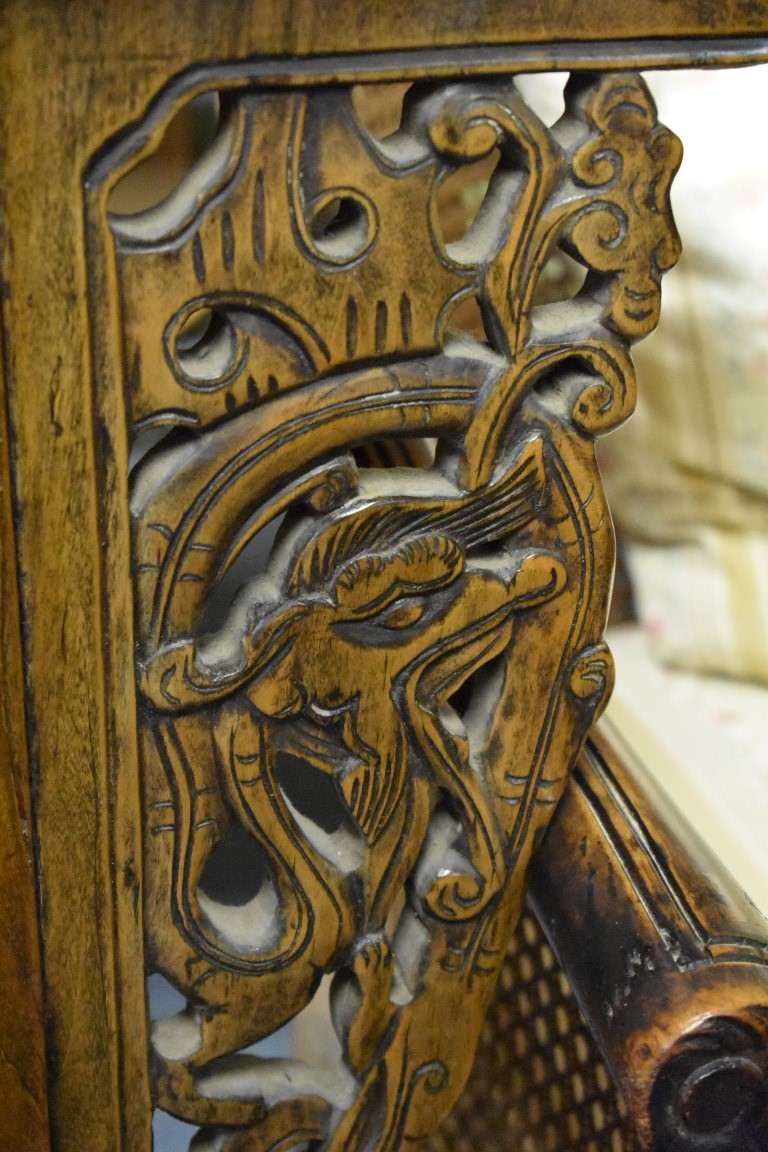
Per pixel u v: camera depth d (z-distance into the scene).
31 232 0.43
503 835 0.58
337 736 0.54
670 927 0.55
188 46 0.42
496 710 0.56
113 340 0.45
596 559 0.55
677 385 1.04
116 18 0.41
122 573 0.48
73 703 0.48
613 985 0.55
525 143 0.48
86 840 0.50
